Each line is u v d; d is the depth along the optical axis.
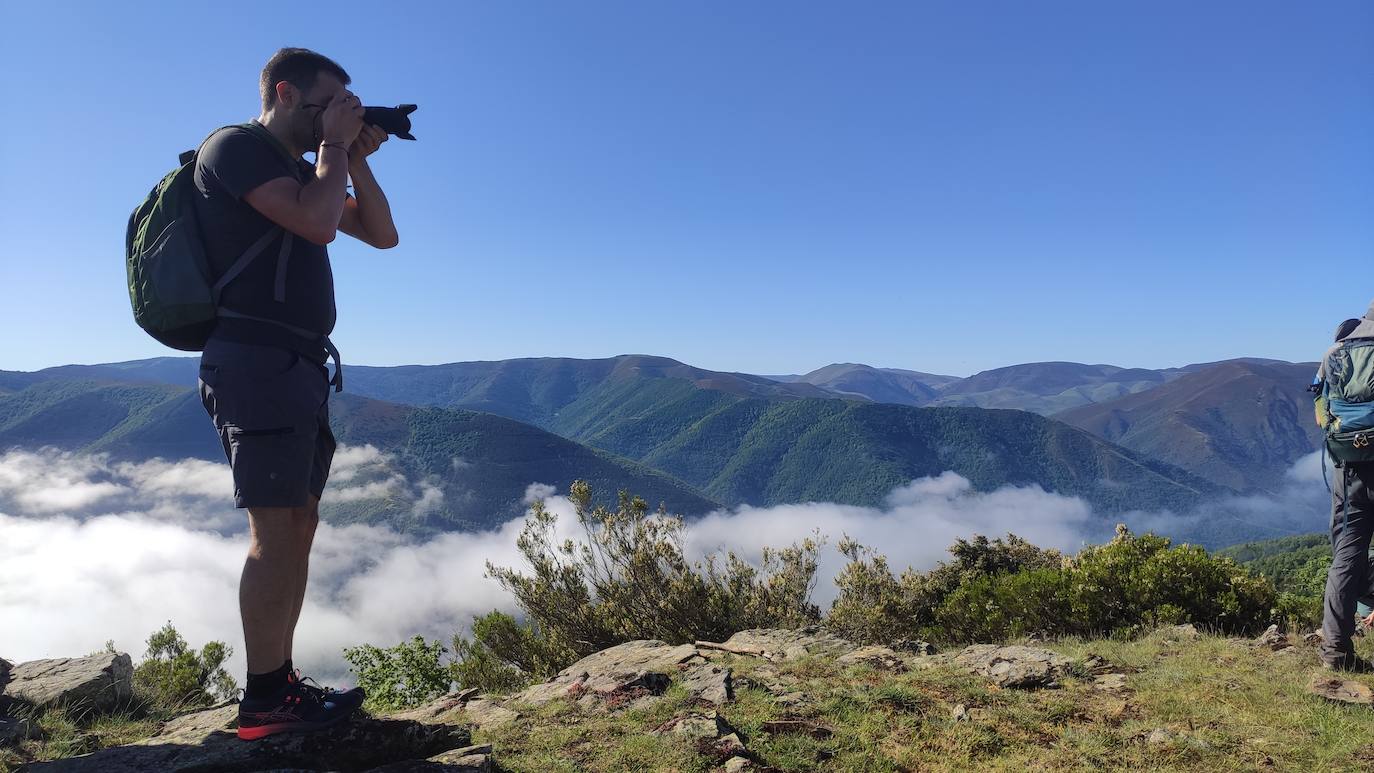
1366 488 4.59
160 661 7.76
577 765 2.91
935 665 5.01
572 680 4.43
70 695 3.68
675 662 4.84
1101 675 4.82
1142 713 3.97
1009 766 3.18
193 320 2.33
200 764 2.38
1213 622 7.98
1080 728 3.69
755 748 3.18
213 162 2.35
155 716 3.94
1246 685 4.46
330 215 2.40
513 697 4.30
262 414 2.32
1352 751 3.30
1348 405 4.59
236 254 2.36
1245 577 8.11
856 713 3.74
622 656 5.44
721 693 3.89
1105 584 8.52
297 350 2.44
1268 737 3.56
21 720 3.21
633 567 10.62
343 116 2.59
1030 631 8.87
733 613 10.41
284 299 2.39
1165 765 3.21
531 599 10.74
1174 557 8.33
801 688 4.20
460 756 2.59
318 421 2.52
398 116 2.87
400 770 2.42
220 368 2.31
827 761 3.13
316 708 2.52
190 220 2.38
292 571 2.45
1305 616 7.88
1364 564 4.75
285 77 2.59
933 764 3.19
